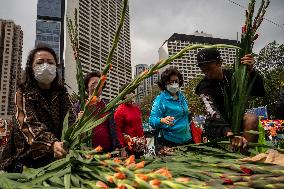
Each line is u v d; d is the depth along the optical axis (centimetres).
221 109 329
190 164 152
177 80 447
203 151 197
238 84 269
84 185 127
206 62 322
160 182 107
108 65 163
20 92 264
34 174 137
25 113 251
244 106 267
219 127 282
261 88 324
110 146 421
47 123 275
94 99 170
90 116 181
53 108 280
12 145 262
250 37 266
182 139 444
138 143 415
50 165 147
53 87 284
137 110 495
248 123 291
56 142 194
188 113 464
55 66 278
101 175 126
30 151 247
